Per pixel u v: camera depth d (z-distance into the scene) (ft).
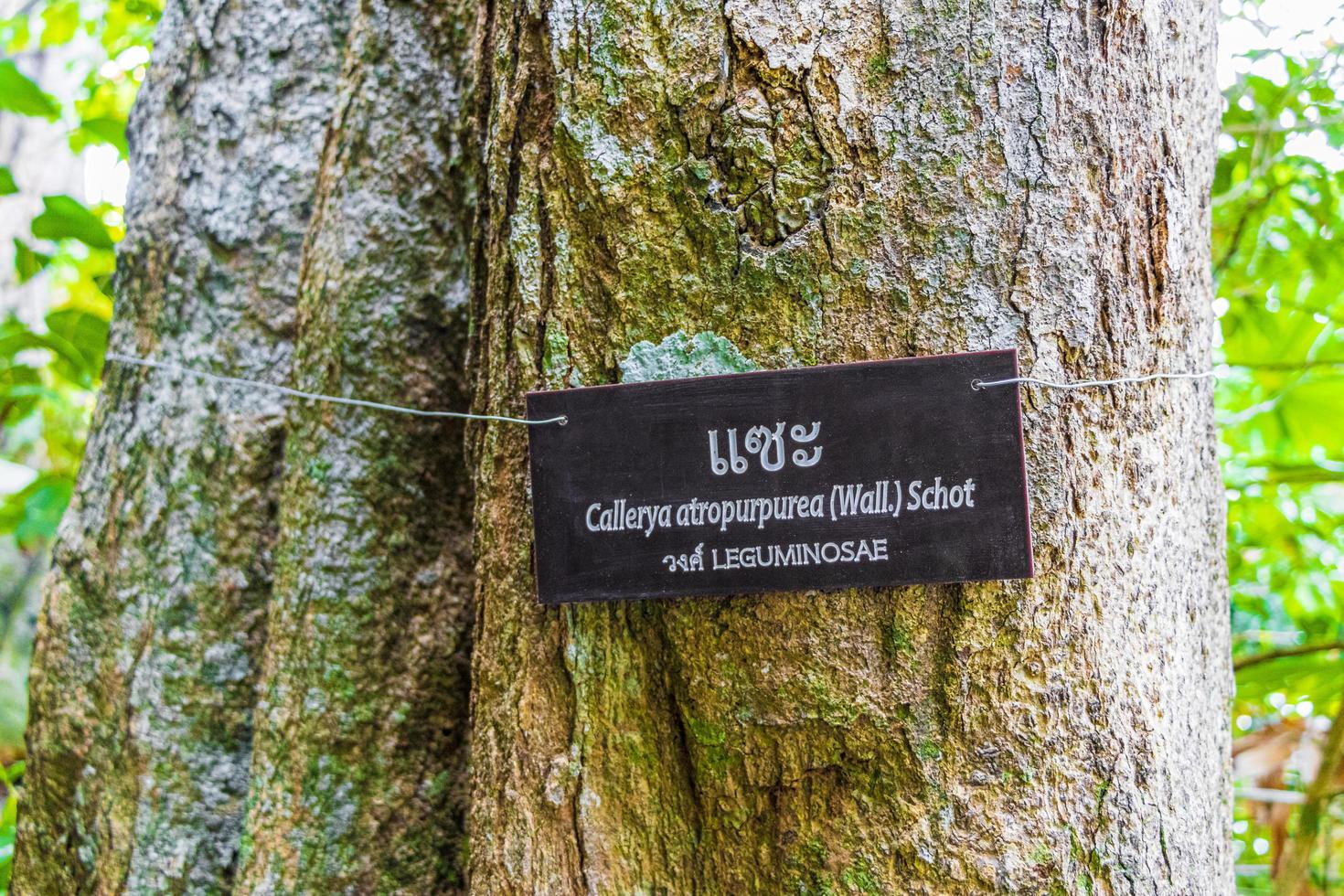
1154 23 3.33
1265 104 7.47
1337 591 8.22
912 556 2.96
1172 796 3.20
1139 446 3.22
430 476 4.76
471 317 4.12
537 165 3.37
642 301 3.17
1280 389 7.59
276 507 5.21
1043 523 3.01
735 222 3.09
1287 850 7.23
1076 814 2.98
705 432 3.06
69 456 11.65
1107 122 3.14
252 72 5.52
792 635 3.03
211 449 5.22
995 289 3.02
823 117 3.05
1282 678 6.97
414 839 4.55
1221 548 4.40
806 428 3.01
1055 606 3.01
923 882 2.94
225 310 5.36
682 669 3.14
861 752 2.99
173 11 5.77
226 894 4.91
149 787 5.00
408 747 4.59
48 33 11.97
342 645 4.58
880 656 2.99
